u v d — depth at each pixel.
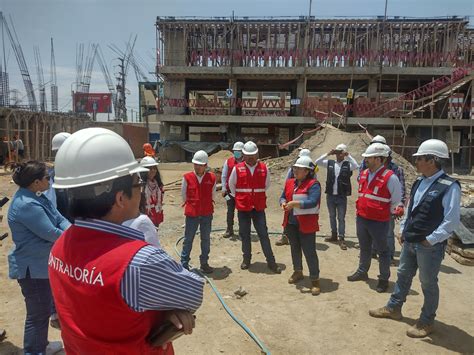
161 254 1.39
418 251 3.78
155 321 1.43
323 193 10.90
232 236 7.79
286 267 6.05
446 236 3.55
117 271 1.29
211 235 7.88
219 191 11.61
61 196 3.88
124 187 1.48
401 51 26.50
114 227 1.42
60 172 1.47
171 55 28.39
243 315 4.42
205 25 27.80
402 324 4.18
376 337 3.93
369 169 5.11
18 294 4.93
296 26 27.12
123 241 1.38
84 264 1.34
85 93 41.41
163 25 27.95
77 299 1.35
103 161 1.45
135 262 1.30
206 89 31.81
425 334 3.89
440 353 3.64
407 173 12.18
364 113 25.88
